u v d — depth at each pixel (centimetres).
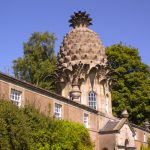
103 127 4297
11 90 2742
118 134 4134
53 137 2670
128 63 6588
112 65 6675
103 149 4141
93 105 4603
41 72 6119
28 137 2408
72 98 4206
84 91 4609
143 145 5338
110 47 6819
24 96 2862
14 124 2333
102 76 4722
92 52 4775
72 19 5134
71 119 3562
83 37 4875
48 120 2786
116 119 4647
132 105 6238
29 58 6297
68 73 4712
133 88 6375
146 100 6212
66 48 4891
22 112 2528
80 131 3133
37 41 6481
